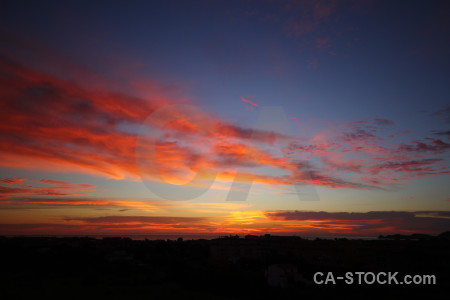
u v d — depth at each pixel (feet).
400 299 59.67
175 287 86.12
